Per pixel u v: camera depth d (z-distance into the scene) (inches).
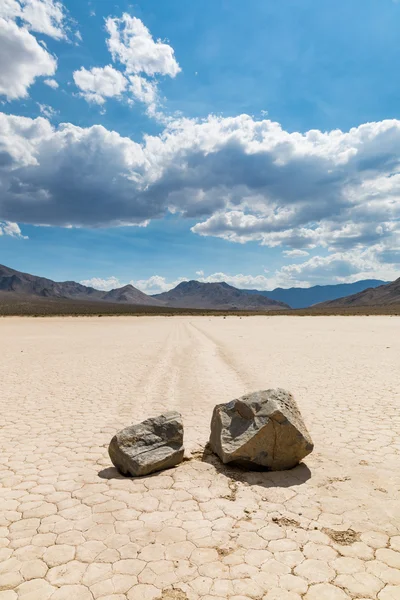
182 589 119.0
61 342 1089.4
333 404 349.1
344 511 164.2
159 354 776.9
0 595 118.4
